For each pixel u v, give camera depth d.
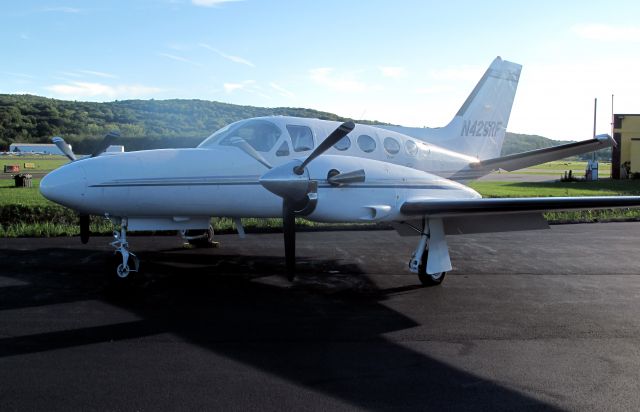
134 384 3.99
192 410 3.58
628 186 29.28
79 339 5.01
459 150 11.17
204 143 8.35
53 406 3.61
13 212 13.62
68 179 6.98
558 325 5.68
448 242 11.55
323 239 11.63
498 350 4.89
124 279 7.20
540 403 3.78
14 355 4.57
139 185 7.24
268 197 8.05
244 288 7.20
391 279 7.89
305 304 6.45
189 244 10.45
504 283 7.72
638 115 38.72
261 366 4.41
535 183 33.19
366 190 7.10
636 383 4.14
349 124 6.15
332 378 4.18
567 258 9.70
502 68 11.72
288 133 8.31
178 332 5.28
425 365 4.50
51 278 7.55
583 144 9.08
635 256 9.92
